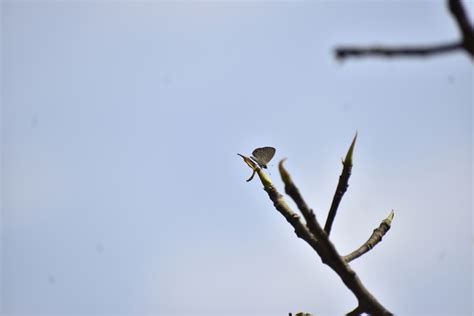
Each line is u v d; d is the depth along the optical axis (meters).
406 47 3.69
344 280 6.45
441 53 3.65
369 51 3.70
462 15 3.61
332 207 6.49
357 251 7.26
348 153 6.36
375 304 6.44
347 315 6.56
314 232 6.26
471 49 3.59
